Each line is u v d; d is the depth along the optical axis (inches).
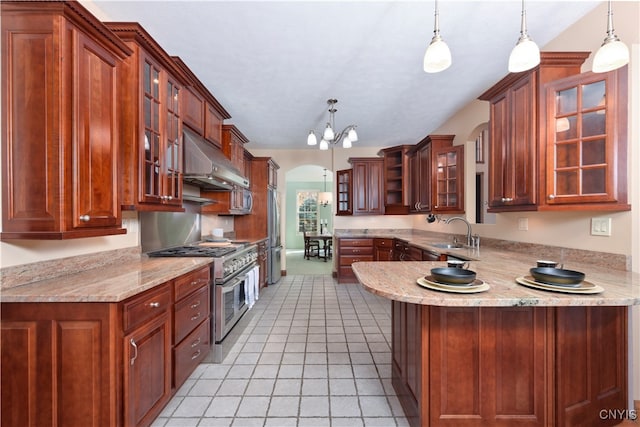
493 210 91.8
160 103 76.7
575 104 70.9
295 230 416.8
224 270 94.5
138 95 67.2
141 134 68.2
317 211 417.4
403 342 68.3
